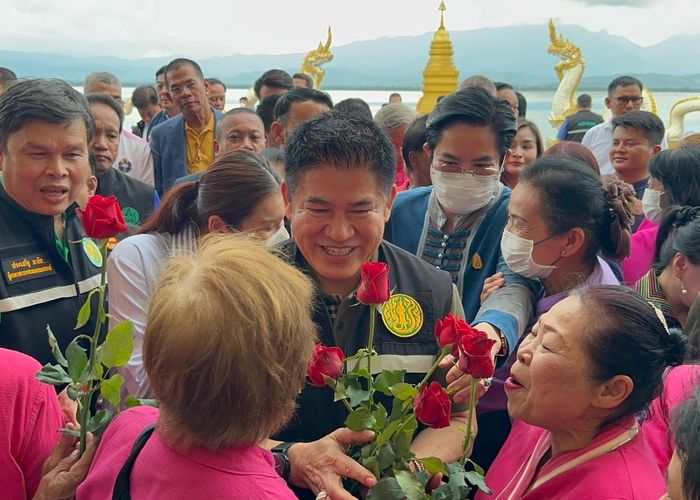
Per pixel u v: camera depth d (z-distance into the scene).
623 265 2.89
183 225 2.17
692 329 1.71
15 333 1.98
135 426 1.21
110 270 2.12
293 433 1.67
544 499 1.43
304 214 1.59
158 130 5.09
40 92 1.96
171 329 0.98
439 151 2.47
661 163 2.86
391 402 1.66
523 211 2.01
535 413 1.43
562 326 1.40
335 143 1.54
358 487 1.45
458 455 1.65
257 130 4.17
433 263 2.58
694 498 0.97
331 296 1.69
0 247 1.98
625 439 1.40
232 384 0.98
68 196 2.04
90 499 1.16
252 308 0.99
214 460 1.02
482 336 1.30
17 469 1.38
